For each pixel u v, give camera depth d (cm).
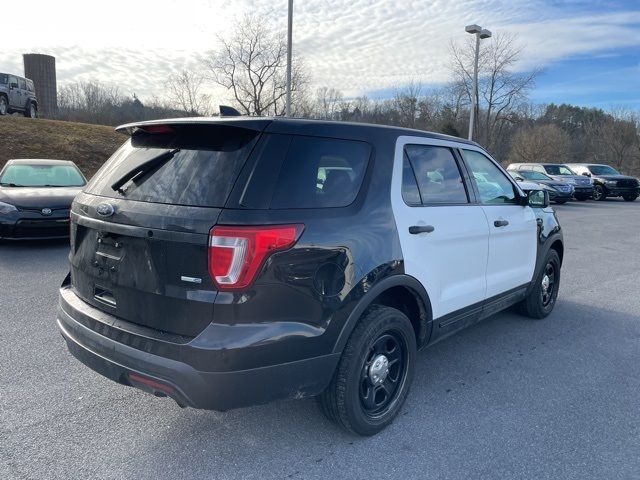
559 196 2073
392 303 354
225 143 273
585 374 414
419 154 356
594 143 6294
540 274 521
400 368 337
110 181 305
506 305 468
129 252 275
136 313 274
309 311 270
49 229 825
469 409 353
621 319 563
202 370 248
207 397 252
